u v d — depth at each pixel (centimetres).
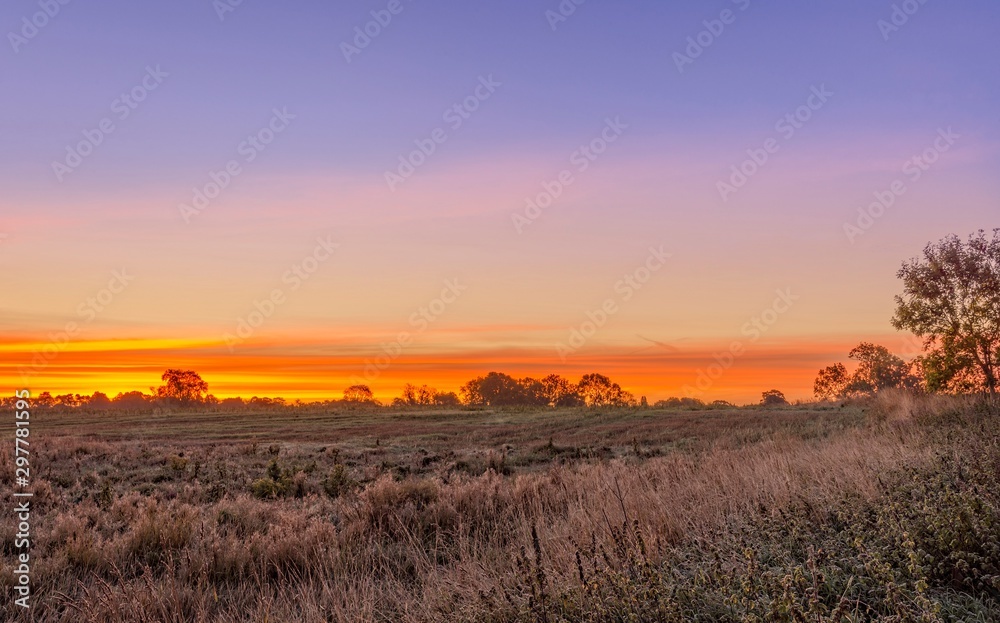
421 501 1093
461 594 563
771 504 695
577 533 701
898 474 727
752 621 369
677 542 662
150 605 618
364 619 545
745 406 5359
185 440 3083
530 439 2975
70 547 821
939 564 450
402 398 11931
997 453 823
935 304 2455
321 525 922
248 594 707
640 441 2723
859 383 6312
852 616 349
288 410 6112
